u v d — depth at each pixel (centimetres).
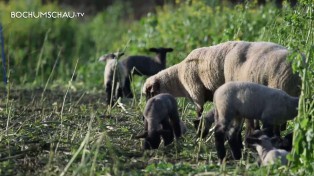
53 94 6719
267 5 7731
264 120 3809
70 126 4728
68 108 5631
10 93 6669
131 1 14175
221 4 8544
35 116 5178
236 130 3912
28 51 9300
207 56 4666
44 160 3891
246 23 6538
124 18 13500
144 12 13538
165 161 3866
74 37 10375
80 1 13925
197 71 4759
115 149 4094
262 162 3675
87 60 9662
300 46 4144
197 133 4247
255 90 3822
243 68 4347
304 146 3503
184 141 4362
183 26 7812
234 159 3897
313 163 3541
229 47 4550
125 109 5378
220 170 3622
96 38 10531
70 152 4034
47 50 9462
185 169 3706
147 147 4097
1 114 5256
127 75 6300
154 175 3631
